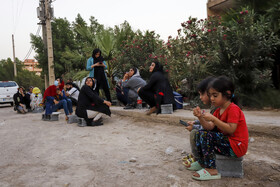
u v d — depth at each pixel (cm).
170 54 714
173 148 331
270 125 341
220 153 224
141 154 315
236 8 689
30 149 365
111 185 221
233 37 561
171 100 523
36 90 954
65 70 1510
